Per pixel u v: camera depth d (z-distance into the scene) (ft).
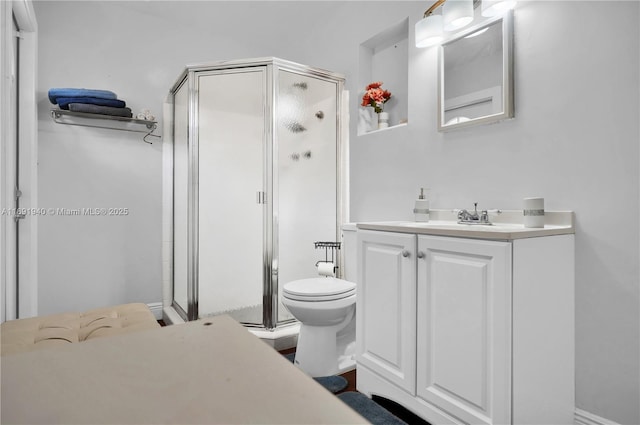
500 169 5.83
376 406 5.59
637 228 4.34
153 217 10.17
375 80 9.04
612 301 4.54
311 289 6.57
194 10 9.99
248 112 8.25
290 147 8.41
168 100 10.18
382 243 5.57
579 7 4.87
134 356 1.10
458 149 6.50
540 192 5.30
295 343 7.93
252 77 8.23
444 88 6.68
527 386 4.18
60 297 9.05
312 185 8.71
